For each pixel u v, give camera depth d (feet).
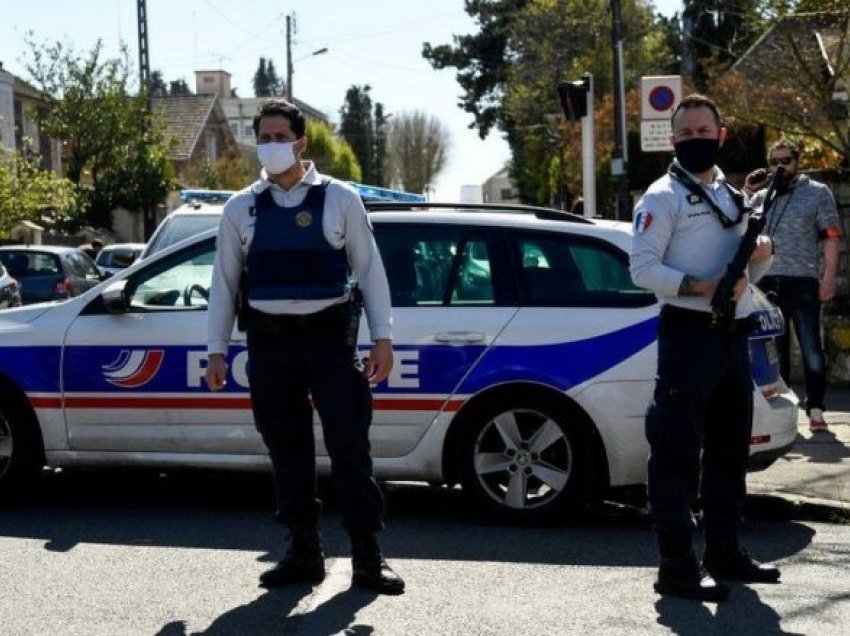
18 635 15.97
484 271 22.88
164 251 23.89
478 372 22.31
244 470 23.18
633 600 17.49
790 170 28.76
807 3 42.01
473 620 16.56
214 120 200.54
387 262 23.08
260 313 17.30
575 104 42.57
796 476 24.95
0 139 121.39
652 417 17.31
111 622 16.49
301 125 17.20
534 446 22.35
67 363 23.62
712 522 18.31
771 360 22.63
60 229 132.87
